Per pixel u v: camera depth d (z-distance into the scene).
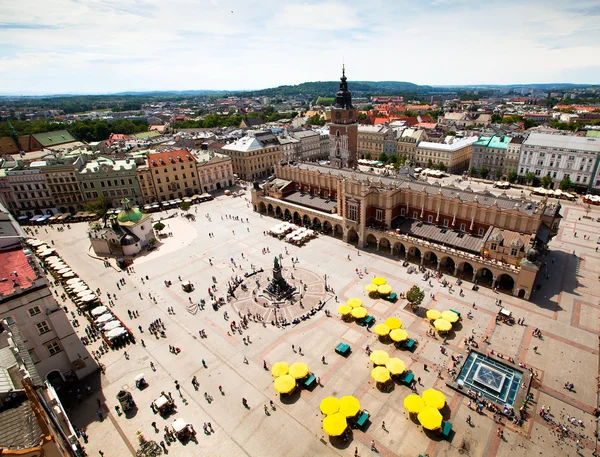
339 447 51.19
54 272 102.31
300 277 95.69
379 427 53.91
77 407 59.72
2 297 56.12
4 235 75.00
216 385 62.97
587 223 125.38
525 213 86.56
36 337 60.44
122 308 85.88
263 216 143.38
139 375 63.28
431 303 82.62
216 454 50.91
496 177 183.12
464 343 70.06
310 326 76.88
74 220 147.50
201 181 174.12
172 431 54.53
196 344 73.06
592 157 152.12
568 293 84.75
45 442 23.61
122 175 154.00
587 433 52.00
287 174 146.00
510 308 79.88
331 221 120.44
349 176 123.50
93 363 66.81
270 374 64.88
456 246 93.94
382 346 70.31
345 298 85.94
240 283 94.50
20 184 148.75
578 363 64.38
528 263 79.50
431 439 51.75
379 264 101.50
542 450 49.75
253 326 77.81
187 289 91.50
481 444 50.81
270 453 50.84
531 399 57.62
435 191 103.31
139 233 117.31
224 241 121.25
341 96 158.38
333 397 58.50
